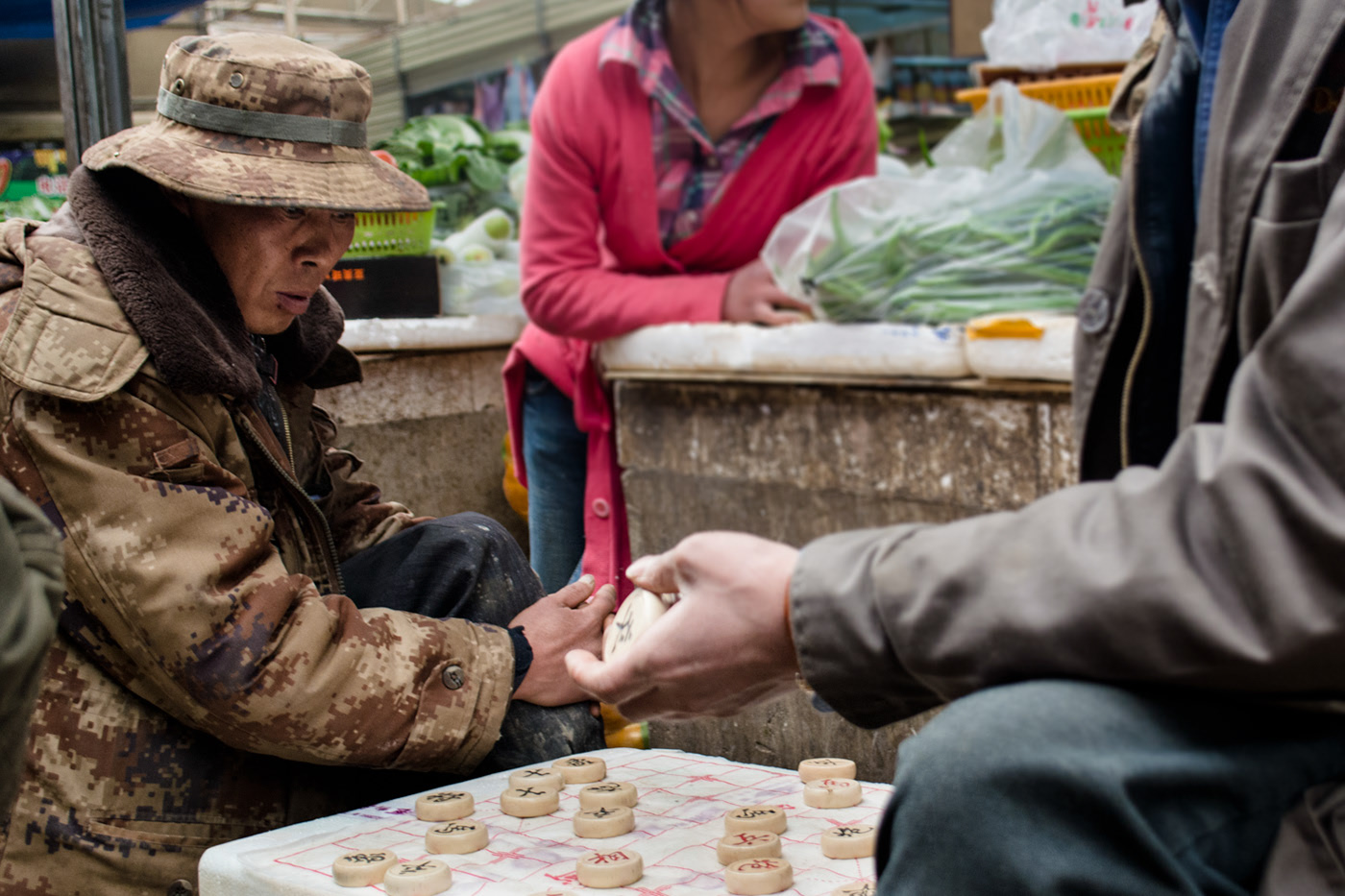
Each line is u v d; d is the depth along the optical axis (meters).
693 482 2.55
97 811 1.37
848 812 1.30
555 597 1.64
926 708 0.85
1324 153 0.90
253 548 1.38
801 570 0.85
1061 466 2.00
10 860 1.33
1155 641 0.69
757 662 0.90
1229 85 1.03
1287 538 0.66
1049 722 0.72
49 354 1.30
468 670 1.47
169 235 1.41
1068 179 2.21
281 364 1.72
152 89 2.62
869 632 0.81
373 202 1.42
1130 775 0.70
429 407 2.72
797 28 2.53
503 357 2.88
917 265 2.23
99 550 1.30
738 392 2.45
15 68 2.51
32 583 0.87
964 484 2.15
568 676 1.60
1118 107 1.52
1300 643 0.65
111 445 1.33
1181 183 1.21
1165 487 0.72
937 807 0.73
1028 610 0.73
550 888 1.10
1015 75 2.68
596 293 2.51
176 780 1.41
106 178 1.41
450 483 2.77
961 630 0.76
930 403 2.17
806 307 2.42
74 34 1.82
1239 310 0.97
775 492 2.43
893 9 5.64
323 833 1.27
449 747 1.44
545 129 2.54
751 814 1.26
